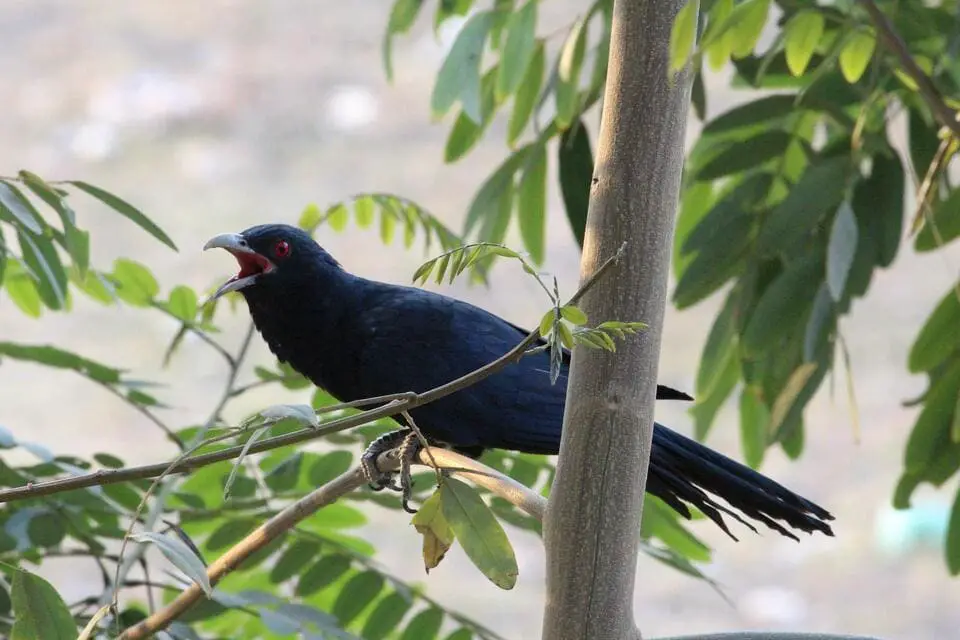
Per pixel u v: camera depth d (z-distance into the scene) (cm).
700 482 629
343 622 634
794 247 691
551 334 380
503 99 697
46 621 472
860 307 1781
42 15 2248
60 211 521
